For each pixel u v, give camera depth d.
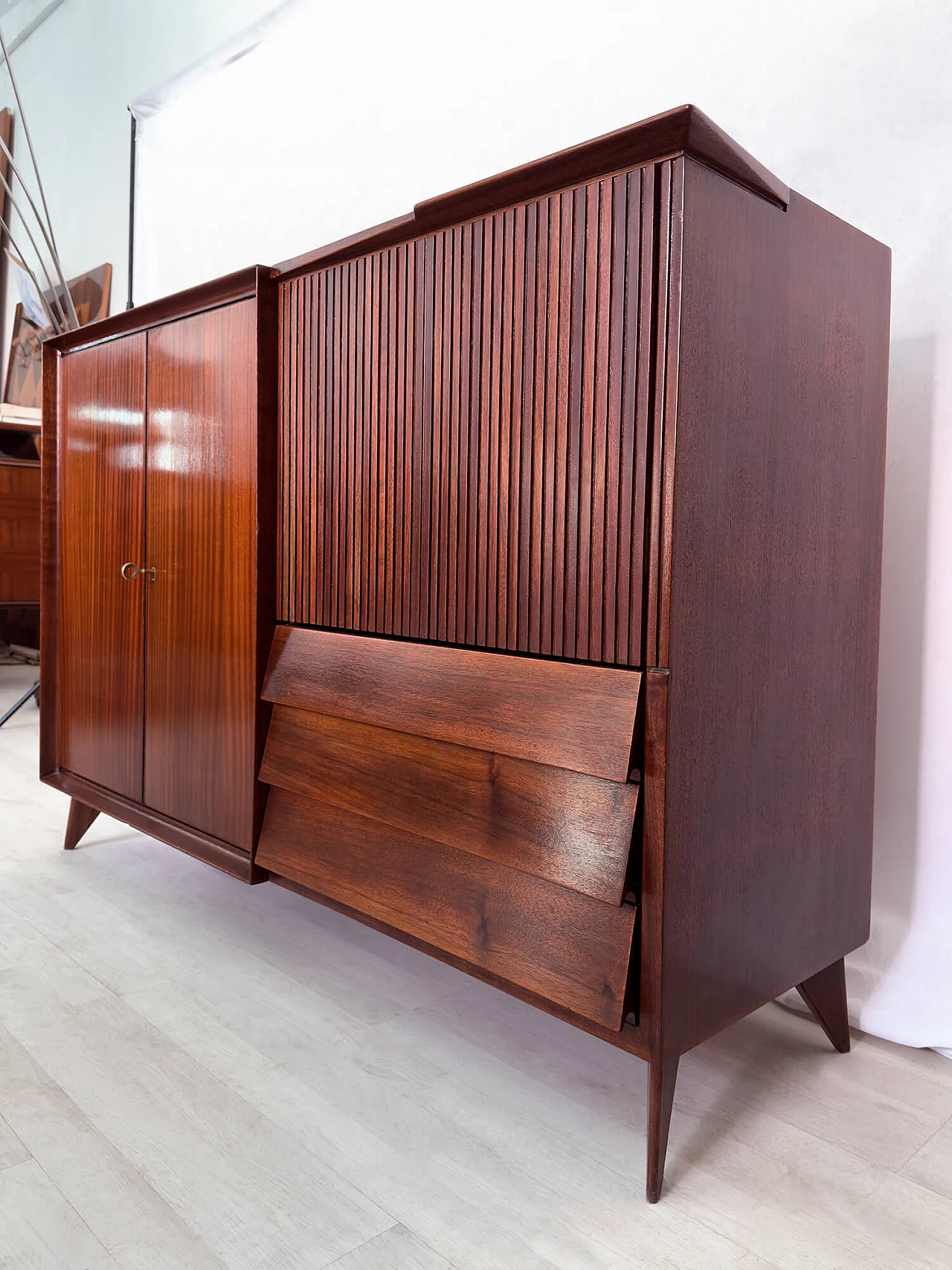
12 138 4.43
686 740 1.13
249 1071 1.39
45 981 1.65
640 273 1.11
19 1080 1.34
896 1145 1.27
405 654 1.43
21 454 4.29
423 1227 1.08
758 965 1.29
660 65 1.88
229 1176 1.15
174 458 1.88
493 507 1.30
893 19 1.55
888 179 1.57
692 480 1.11
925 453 1.55
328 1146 1.22
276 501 1.69
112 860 2.29
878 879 1.63
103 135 3.72
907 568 1.58
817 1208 1.13
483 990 1.68
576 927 1.18
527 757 1.22
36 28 4.16
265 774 1.65
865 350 1.43
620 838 1.12
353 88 2.57
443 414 1.36
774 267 1.23
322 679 1.56
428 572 1.40
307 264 1.57
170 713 1.91
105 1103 1.29
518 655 1.29
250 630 1.70
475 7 2.24
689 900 1.15
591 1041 1.52
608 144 1.10
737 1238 1.08
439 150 2.36
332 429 1.56
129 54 3.51
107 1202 1.10
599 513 1.16
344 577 1.55
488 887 1.29
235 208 3.01
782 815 1.32
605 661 1.17
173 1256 1.02
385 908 1.41
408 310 1.41
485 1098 1.34
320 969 1.74
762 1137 1.28
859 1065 1.49
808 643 1.34
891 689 1.60
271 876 1.68
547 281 1.21
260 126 2.88
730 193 1.14
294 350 1.63
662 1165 1.13
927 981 1.56
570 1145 1.24
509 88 2.18
